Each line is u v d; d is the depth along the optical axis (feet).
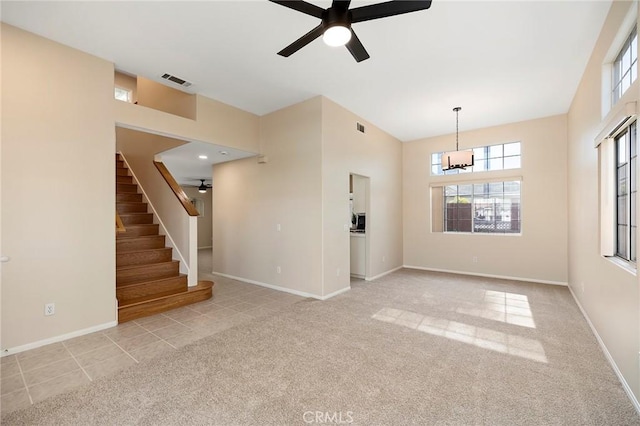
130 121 11.37
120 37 9.44
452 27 8.96
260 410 6.26
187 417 6.04
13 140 8.79
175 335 10.12
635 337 6.48
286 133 15.61
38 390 6.97
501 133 18.69
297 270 15.25
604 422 5.90
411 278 18.83
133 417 6.04
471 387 7.08
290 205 15.51
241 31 9.19
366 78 12.34
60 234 9.65
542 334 10.16
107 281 10.73
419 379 7.43
